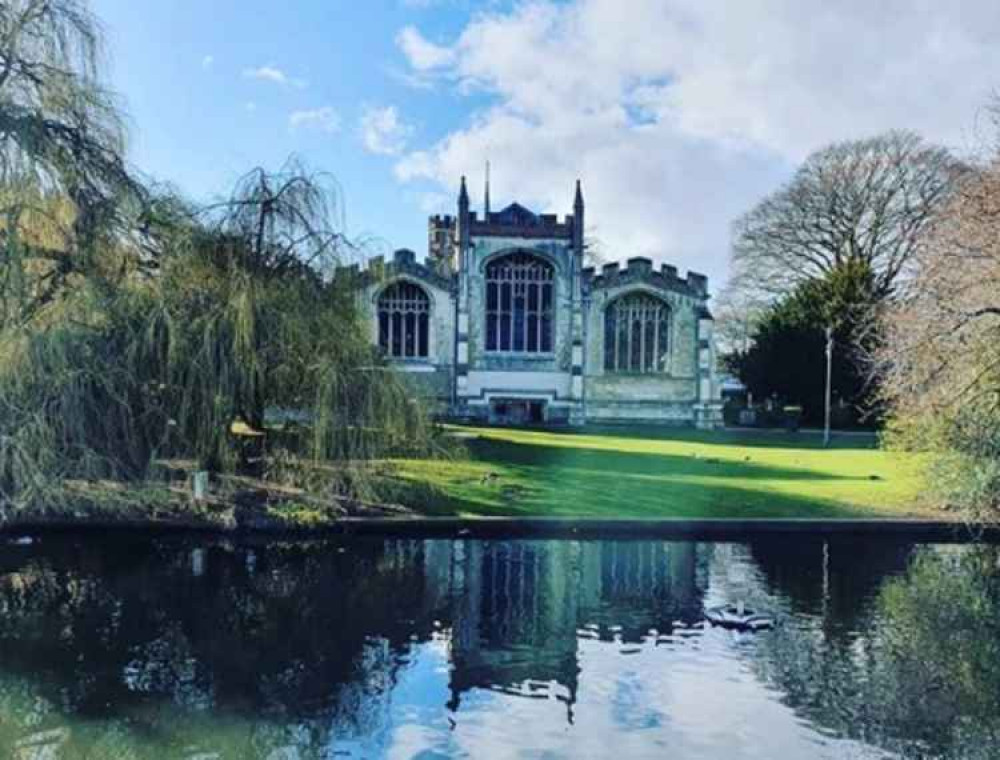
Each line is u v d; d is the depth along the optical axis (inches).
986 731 294.5
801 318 1713.8
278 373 608.7
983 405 622.8
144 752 277.0
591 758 273.0
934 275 628.1
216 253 625.6
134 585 474.9
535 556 557.0
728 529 613.3
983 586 491.5
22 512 558.3
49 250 587.2
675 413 1632.6
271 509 594.2
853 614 434.6
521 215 1625.2
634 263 1632.6
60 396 538.9
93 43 619.5
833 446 1252.5
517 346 1635.1
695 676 345.4
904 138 1665.8
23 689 326.6
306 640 386.6
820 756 275.7
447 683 337.4
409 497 665.6
